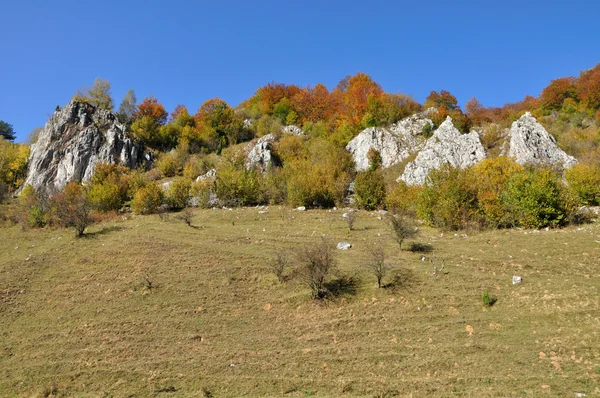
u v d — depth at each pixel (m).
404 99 74.44
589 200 36.84
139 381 16.12
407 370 15.33
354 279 23.78
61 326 21.17
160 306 22.44
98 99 85.31
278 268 24.42
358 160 63.03
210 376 16.08
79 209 39.88
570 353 15.03
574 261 23.33
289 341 18.45
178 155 72.69
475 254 26.06
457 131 54.91
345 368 15.92
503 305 19.47
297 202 46.84
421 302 20.53
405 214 39.62
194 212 46.50
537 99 79.19
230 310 21.81
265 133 79.19
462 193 33.94
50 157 67.50
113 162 67.69
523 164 45.41
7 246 34.72
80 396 15.48
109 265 28.25
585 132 58.16
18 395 15.87
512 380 13.78
